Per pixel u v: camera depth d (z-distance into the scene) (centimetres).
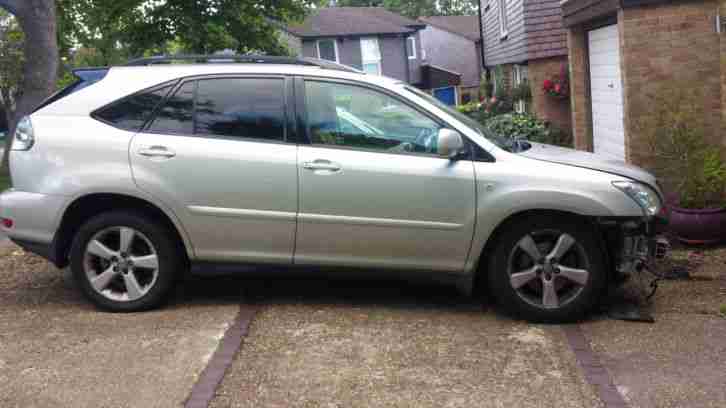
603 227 571
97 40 2591
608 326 572
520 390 455
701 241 793
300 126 581
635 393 450
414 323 577
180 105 590
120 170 577
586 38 1274
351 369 486
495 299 639
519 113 1750
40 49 1388
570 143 1577
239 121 585
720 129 919
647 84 939
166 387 454
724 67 885
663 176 908
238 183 574
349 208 572
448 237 573
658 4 921
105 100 593
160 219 598
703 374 476
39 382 462
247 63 601
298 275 598
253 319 583
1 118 2389
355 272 591
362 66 4638
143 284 602
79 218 607
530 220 570
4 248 845
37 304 627
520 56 1714
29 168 588
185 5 2542
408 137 580
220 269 594
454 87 4934
